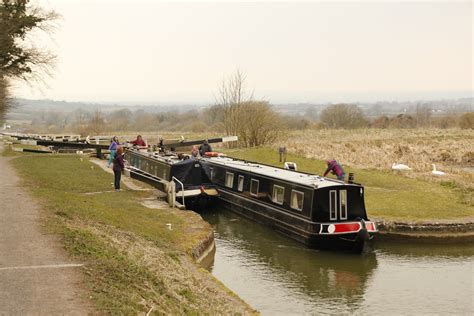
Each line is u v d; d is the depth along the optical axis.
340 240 16.33
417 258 16.30
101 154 35.50
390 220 17.94
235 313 9.81
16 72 26.23
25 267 8.94
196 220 17.34
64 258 9.54
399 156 41.06
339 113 83.62
